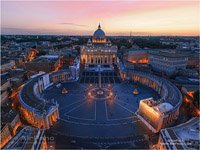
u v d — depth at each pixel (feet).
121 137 279.69
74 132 291.79
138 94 458.50
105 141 269.44
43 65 645.92
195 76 571.28
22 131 241.76
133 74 577.43
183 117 345.10
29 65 648.79
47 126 298.76
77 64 655.76
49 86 519.60
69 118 336.29
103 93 463.83
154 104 324.19
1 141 248.93
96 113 355.97
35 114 301.63
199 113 352.28
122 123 319.88
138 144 263.29
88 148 253.03
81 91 480.64
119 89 496.64
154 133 291.79
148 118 313.94
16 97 433.07
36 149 205.57
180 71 602.85
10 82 487.20
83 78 603.67
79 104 398.21
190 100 398.42
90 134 286.66
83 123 319.06
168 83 444.55
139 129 302.25
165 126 298.76
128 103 403.75
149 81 522.47
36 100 347.77
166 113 291.38
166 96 365.20
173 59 610.65
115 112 360.48
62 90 468.34
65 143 263.90
